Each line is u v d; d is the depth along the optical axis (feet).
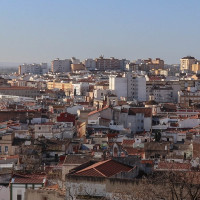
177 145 562.66
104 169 281.74
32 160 471.21
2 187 330.75
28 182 325.42
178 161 437.99
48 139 573.74
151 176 276.82
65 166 368.89
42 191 282.36
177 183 249.14
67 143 545.03
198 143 503.20
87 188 262.26
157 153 514.27
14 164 448.24
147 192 249.14
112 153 473.26
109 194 258.16
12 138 571.69
